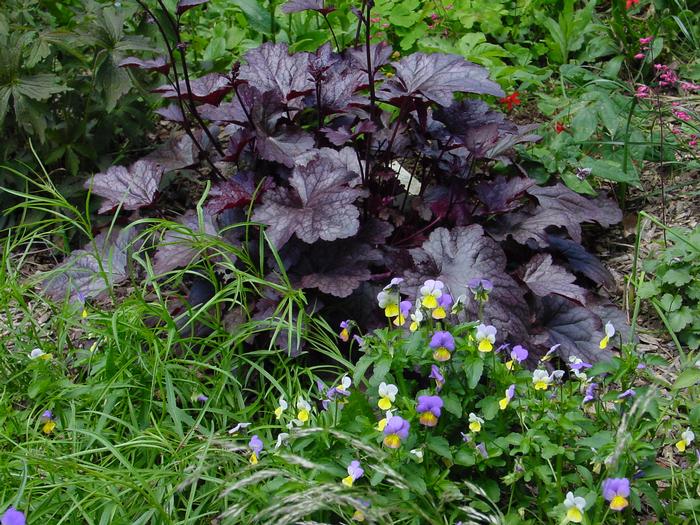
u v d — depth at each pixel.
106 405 1.23
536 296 1.36
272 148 1.36
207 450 1.12
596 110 1.63
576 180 1.55
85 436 1.21
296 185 1.33
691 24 1.89
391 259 1.34
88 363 1.29
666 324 1.34
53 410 1.24
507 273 1.38
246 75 1.45
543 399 1.12
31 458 1.12
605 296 1.45
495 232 1.41
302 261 1.34
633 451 1.07
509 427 1.17
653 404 1.10
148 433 1.18
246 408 1.23
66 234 1.56
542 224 1.40
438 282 1.16
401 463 1.10
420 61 1.37
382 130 1.45
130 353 1.29
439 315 1.15
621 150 1.62
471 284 1.18
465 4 1.98
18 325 1.41
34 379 1.26
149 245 1.44
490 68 1.75
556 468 1.13
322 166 1.33
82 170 1.62
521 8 2.03
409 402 1.12
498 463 1.12
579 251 1.46
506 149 1.45
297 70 1.45
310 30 1.91
